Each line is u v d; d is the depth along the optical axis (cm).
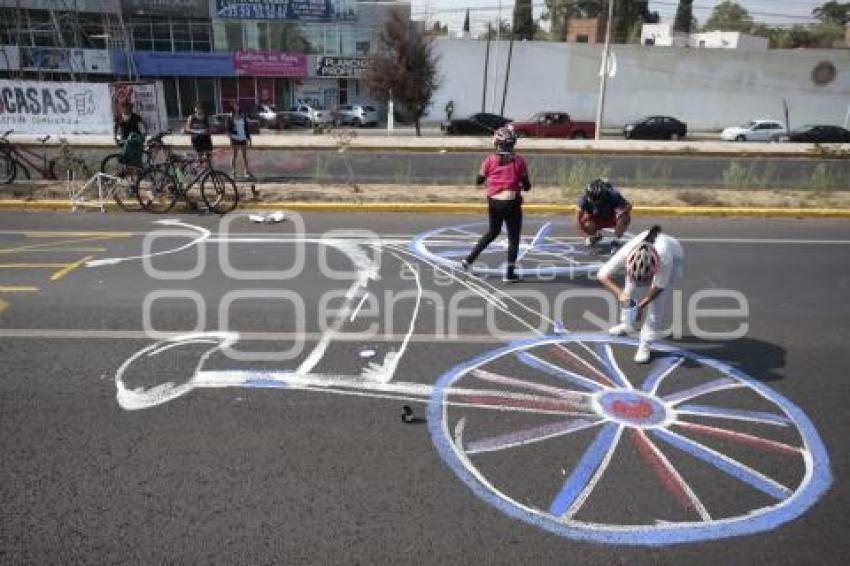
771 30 7988
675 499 383
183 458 412
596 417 470
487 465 411
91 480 390
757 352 589
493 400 492
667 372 545
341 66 4628
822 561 337
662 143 2758
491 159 771
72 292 716
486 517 364
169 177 1148
